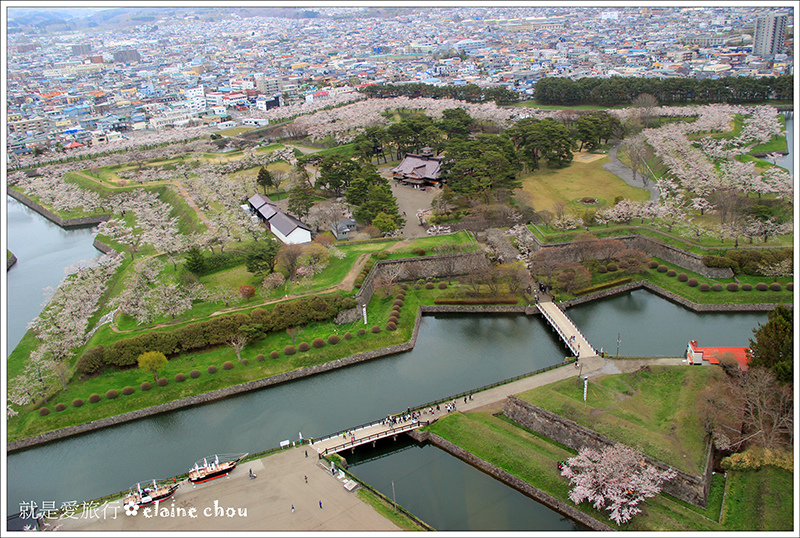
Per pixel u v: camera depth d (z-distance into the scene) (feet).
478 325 550.77
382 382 475.31
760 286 554.46
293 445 397.39
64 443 427.33
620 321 540.52
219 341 507.30
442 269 613.52
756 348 386.52
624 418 378.32
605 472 329.11
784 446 346.13
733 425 365.40
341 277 585.63
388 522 322.55
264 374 479.41
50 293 630.74
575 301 570.46
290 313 532.73
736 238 609.01
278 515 329.52
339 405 449.89
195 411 451.94
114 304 572.10
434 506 352.08
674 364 433.48
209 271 628.69
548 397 406.82
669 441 354.74
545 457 366.84
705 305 551.18
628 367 441.27
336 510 332.80
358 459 402.11
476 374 476.95
